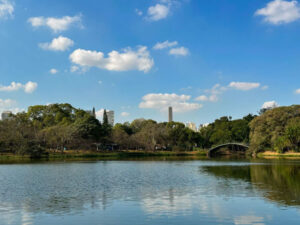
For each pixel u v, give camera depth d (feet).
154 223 82.43
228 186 146.82
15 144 440.45
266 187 142.82
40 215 91.50
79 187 145.79
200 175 199.82
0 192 131.44
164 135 618.44
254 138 466.29
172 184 155.12
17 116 568.00
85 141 509.76
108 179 178.09
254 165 295.28
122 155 522.47
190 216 89.15
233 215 90.07
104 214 92.02
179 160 401.70
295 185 148.87
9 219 87.15
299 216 88.63
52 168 260.01
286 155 432.66
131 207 100.89
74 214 92.27
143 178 183.11
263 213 92.12
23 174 208.23
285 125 449.06
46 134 483.92
